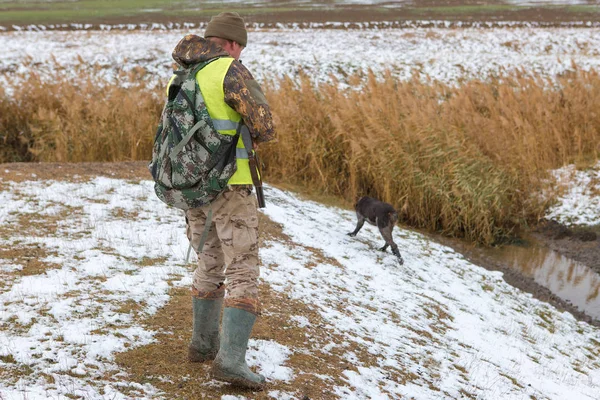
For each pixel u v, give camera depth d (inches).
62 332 142.6
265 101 117.7
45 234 225.9
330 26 1120.2
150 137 457.1
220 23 122.0
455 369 185.3
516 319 267.1
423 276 286.0
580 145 500.1
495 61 840.3
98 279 183.2
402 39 972.6
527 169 427.5
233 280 122.4
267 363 144.8
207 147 114.9
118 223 251.6
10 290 167.2
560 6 1428.4
